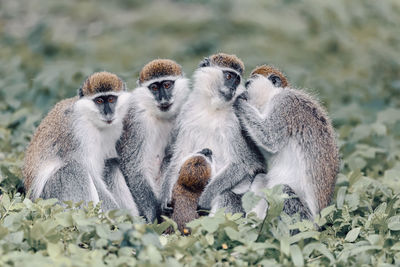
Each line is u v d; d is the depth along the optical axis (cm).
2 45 2525
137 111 1176
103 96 1106
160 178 1190
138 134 1166
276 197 900
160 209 1129
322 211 966
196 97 1169
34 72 1938
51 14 2925
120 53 2541
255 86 1188
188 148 1159
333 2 2795
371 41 2673
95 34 2794
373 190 1188
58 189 1070
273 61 2297
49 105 1586
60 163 1105
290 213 1042
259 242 875
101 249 817
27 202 938
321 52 2591
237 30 2786
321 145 1107
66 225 862
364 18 2809
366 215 1083
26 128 1412
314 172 1094
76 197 1067
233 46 2536
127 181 1157
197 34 2752
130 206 1145
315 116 1122
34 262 746
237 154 1136
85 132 1099
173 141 1179
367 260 846
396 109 1720
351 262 852
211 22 2825
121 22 2934
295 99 1126
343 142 1438
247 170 1138
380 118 1617
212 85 1151
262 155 1163
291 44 2673
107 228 848
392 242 918
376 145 1479
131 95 1173
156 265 756
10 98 1628
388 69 2478
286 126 1111
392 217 1000
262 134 1111
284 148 1115
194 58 2484
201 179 1089
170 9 3055
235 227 882
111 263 774
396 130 1620
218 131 1149
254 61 2253
